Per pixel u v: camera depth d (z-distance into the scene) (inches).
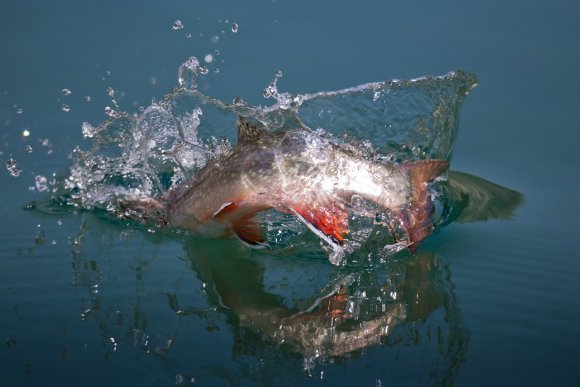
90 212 228.8
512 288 187.2
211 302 175.8
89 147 261.6
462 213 234.2
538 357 153.6
